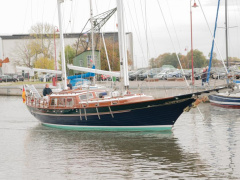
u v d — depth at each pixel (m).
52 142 23.61
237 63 42.03
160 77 63.66
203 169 17.53
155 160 19.06
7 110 41.12
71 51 65.56
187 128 26.61
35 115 30.52
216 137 23.69
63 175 17.30
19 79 82.81
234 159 18.94
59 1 30.97
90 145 22.42
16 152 21.52
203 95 24.38
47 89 31.00
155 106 24.30
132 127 25.50
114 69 51.44
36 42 82.56
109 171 17.61
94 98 26.72
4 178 17.11
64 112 26.98
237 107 35.25
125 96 25.16
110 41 59.91
